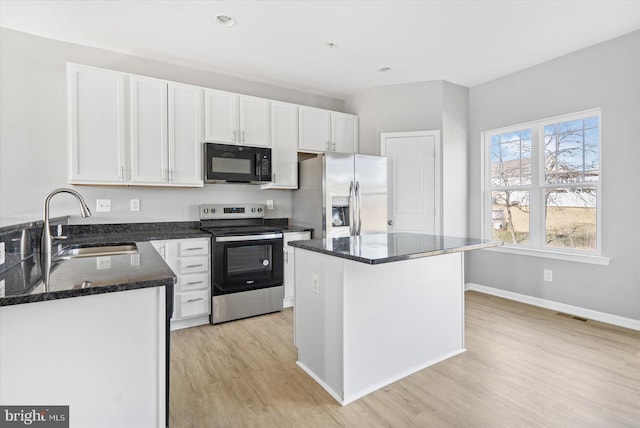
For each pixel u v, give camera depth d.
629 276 2.84
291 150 3.72
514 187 3.73
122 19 2.55
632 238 2.81
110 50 3.06
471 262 4.18
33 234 1.79
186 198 3.44
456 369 2.21
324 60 3.30
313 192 3.63
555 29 2.74
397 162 3.98
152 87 2.97
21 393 1.05
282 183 3.66
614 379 2.05
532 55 3.23
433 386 2.01
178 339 2.72
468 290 4.17
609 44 2.92
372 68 3.51
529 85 3.52
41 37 2.81
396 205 3.98
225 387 2.01
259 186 3.84
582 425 1.63
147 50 3.06
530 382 2.03
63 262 1.54
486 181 4.02
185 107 3.12
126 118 2.88
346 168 3.59
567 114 3.22
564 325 2.96
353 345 1.89
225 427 1.65
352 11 2.46
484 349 2.50
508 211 3.81
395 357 2.08
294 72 3.59
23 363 1.05
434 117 3.87
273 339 2.72
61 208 2.90
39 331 1.07
